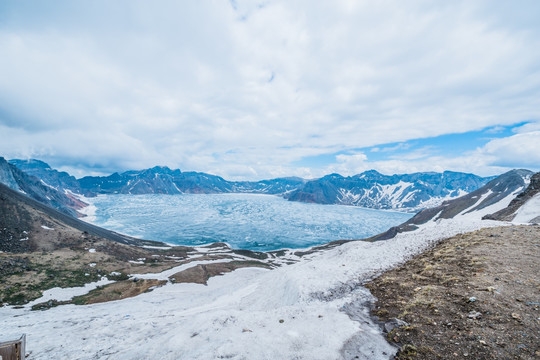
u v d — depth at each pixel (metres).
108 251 100.88
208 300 38.56
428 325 10.02
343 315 12.52
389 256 24.36
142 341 15.36
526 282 12.23
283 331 11.23
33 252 84.94
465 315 10.24
